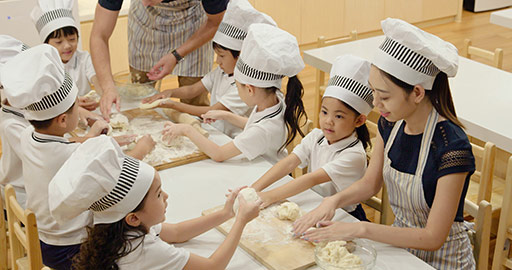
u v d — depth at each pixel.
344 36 6.12
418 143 1.64
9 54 2.25
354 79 1.83
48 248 1.82
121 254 1.35
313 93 4.87
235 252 1.64
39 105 1.71
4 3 4.13
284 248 1.61
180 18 2.94
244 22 2.37
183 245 1.68
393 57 1.51
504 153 2.73
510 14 3.79
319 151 2.05
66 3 2.63
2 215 2.27
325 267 1.49
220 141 2.38
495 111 2.58
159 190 1.41
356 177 1.94
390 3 6.24
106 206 1.34
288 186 1.88
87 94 2.74
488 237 1.83
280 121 2.18
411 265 1.57
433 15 6.60
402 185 1.69
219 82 2.67
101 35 2.67
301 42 5.88
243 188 1.75
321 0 5.81
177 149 2.23
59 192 1.33
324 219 1.71
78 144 1.81
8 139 2.12
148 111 2.62
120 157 1.35
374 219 3.03
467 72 3.05
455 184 1.57
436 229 1.59
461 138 1.58
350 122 1.90
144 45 3.03
